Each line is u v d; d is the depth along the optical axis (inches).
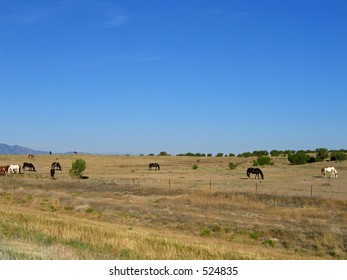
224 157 5349.4
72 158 4729.3
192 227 1138.0
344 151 5103.3
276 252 861.8
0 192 1798.7
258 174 2513.5
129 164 4318.4
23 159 4557.1
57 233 842.2
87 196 1727.4
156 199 1604.3
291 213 1296.8
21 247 661.3
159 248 745.6
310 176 2645.2
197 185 2021.4
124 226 1109.1
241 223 1167.6
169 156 5265.8
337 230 1042.7
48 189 1936.5
